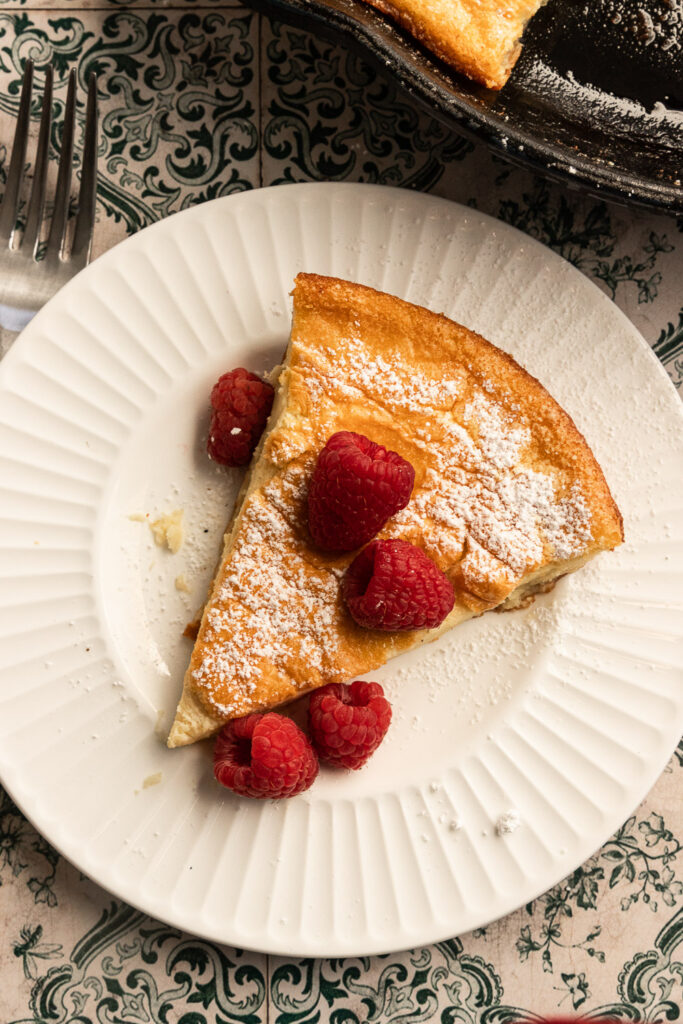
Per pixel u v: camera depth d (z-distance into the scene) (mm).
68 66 470
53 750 446
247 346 459
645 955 466
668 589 452
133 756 449
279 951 442
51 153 471
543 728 453
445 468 444
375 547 428
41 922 459
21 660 448
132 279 454
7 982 458
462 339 445
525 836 448
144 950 461
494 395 444
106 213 469
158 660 455
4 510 450
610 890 467
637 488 456
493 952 466
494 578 440
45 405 452
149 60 469
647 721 449
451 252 456
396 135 471
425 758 454
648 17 465
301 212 455
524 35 462
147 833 446
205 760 449
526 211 472
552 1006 464
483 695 456
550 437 443
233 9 469
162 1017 459
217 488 462
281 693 440
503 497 442
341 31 423
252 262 457
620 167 452
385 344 446
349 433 431
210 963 461
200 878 445
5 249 461
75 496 455
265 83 470
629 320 457
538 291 456
